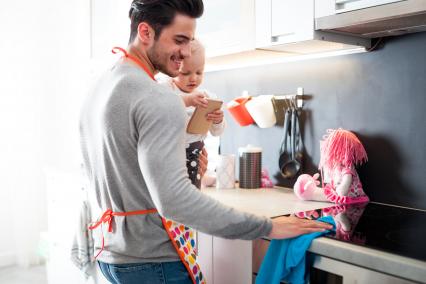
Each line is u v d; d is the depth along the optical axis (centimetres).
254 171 214
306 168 208
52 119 358
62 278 249
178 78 181
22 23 343
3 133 345
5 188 352
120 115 107
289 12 166
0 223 353
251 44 183
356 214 160
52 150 359
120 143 108
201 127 166
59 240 247
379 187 182
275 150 221
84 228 209
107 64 273
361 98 186
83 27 362
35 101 351
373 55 181
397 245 119
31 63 348
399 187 176
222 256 157
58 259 250
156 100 104
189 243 125
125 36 251
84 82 364
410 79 171
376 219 153
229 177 214
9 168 346
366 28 158
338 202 179
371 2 143
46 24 352
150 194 109
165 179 101
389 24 150
